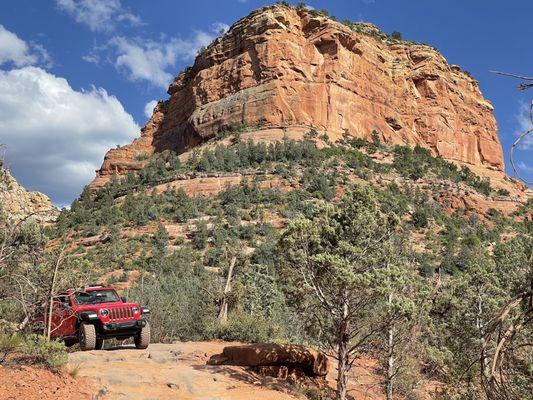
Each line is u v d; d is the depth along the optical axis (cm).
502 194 12638
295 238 1491
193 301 2786
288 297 1573
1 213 980
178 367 1238
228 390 1134
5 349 924
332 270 1427
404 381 1655
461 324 1917
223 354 1499
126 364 1168
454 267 5978
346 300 1444
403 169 11638
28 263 1068
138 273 5953
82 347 1313
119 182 12644
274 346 1449
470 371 1508
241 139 12238
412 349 1673
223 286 3106
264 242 7206
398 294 1595
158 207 9106
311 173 9856
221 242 7331
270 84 13325
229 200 9125
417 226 8538
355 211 1572
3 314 1191
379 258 1558
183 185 10088
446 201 10619
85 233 8319
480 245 6706
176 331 2283
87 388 902
